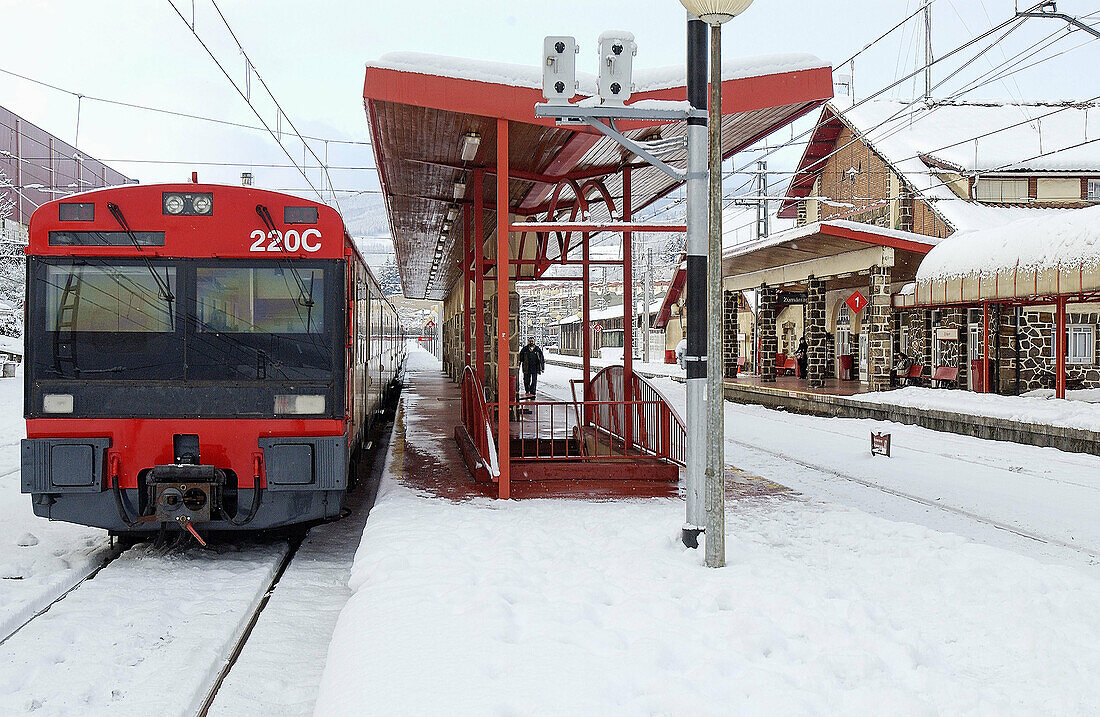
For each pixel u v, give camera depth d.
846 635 4.66
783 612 5.00
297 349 7.36
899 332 25.09
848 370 27.44
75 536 8.26
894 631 4.79
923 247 20.75
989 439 15.59
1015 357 20.73
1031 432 14.61
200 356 7.25
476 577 5.72
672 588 5.54
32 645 5.07
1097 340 20.83
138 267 7.26
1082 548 7.58
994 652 4.53
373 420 14.95
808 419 20.36
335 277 7.45
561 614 4.93
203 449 7.23
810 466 12.66
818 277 24.09
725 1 6.07
